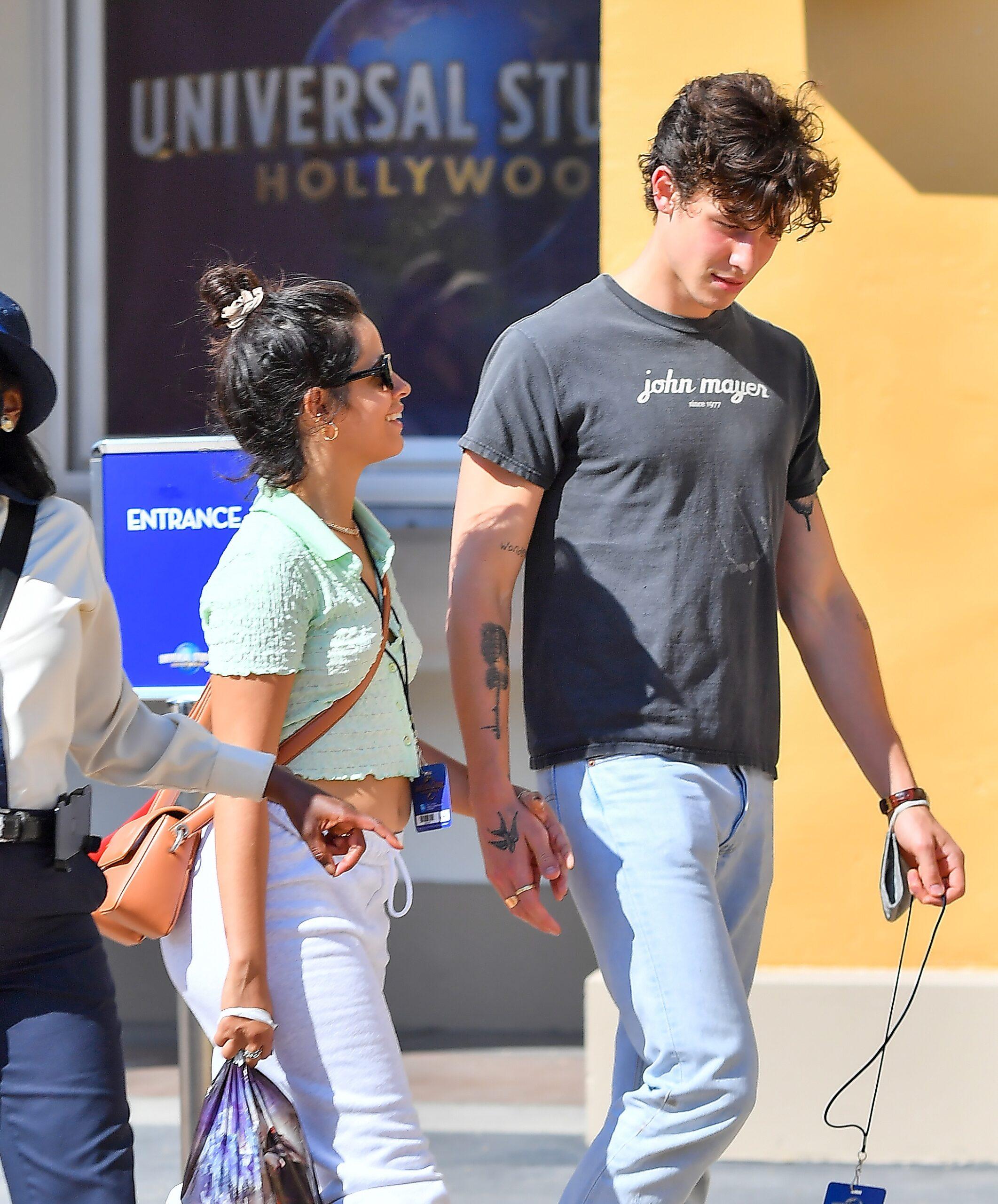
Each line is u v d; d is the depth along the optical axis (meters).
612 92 15.98
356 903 8.85
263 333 9.21
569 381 9.85
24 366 8.05
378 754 9.11
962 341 15.77
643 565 9.77
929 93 15.73
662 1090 9.12
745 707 9.95
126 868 9.17
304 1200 8.39
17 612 7.84
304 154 21.47
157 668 12.49
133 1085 18.38
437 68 21.22
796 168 9.48
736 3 15.88
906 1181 14.85
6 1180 7.86
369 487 20.80
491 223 21.22
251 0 21.50
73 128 21.73
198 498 12.47
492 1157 15.62
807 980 15.48
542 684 9.99
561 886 9.22
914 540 15.80
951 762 15.70
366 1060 8.61
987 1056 15.27
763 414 10.10
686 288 9.77
